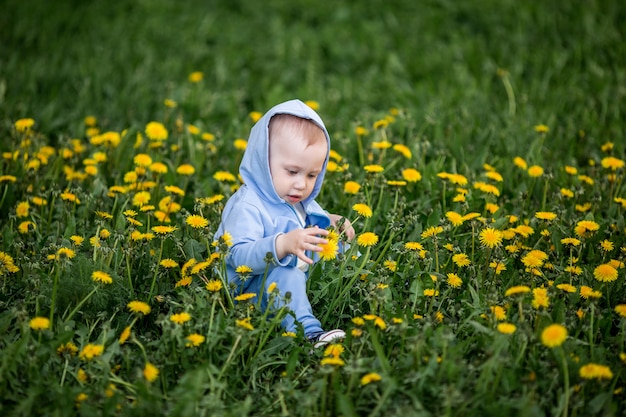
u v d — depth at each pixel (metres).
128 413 2.52
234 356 2.81
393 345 2.89
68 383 2.71
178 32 8.06
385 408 2.58
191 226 3.60
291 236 3.04
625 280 3.42
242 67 7.30
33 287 3.18
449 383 2.62
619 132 5.44
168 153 4.96
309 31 8.33
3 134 5.11
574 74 6.77
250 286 3.25
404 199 3.92
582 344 2.92
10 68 6.50
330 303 3.28
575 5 8.27
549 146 5.34
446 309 3.22
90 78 6.39
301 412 2.60
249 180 3.37
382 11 8.80
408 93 6.35
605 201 4.42
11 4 8.24
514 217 3.85
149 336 2.97
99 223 3.52
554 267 3.43
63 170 4.56
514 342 2.87
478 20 8.36
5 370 2.62
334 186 4.31
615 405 2.58
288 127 3.26
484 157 4.89
